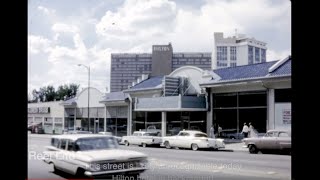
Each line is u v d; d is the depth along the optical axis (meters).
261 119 27.88
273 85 27.00
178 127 33.78
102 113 45.12
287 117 26.09
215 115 31.30
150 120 37.12
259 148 21.80
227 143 28.52
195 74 33.53
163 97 33.56
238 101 29.62
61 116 53.66
